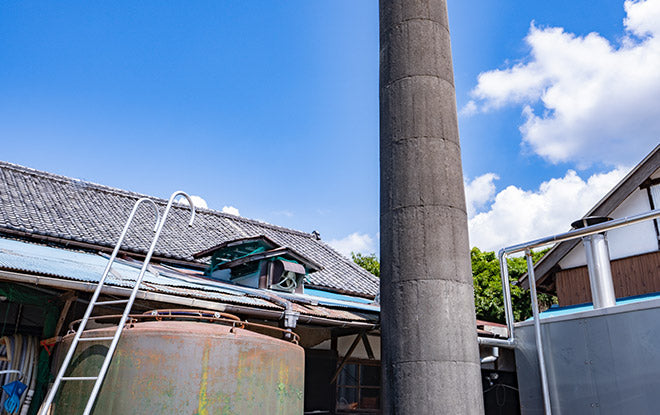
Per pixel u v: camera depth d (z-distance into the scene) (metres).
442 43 7.74
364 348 9.68
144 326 4.63
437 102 7.27
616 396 5.98
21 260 5.43
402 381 6.04
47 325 5.92
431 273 6.35
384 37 7.94
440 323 6.14
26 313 6.94
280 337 7.84
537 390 7.05
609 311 6.24
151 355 4.34
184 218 14.02
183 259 10.70
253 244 9.04
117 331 4.39
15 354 5.65
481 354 9.30
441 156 6.95
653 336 5.72
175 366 4.30
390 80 7.55
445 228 6.59
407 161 6.95
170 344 4.38
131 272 6.75
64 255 7.52
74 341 4.40
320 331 8.99
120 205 13.19
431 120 7.12
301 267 8.78
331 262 14.53
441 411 5.80
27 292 5.82
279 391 4.75
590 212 11.12
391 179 7.00
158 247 10.94
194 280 7.31
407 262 6.48
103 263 7.43
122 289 5.36
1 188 11.14
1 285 5.63
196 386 4.27
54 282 5.03
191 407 4.20
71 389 4.43
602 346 6.25
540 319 7.15
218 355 4.45
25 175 12.51
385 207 6.96
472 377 6.07
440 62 7.57
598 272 7.03
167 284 6.17
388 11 8.02
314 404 8.49
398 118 7.24
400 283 6.44
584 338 6.49
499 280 21.09
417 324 6.17
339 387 9.09
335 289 12.02
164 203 14.45
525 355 7.35
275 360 4.81
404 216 6.70
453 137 7.20
